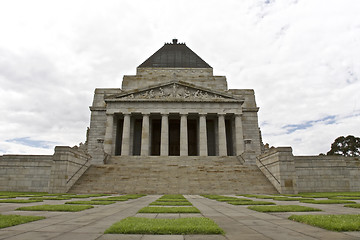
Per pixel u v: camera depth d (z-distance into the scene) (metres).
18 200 15.04
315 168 32.28
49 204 12.95
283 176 25.58
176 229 6.19
